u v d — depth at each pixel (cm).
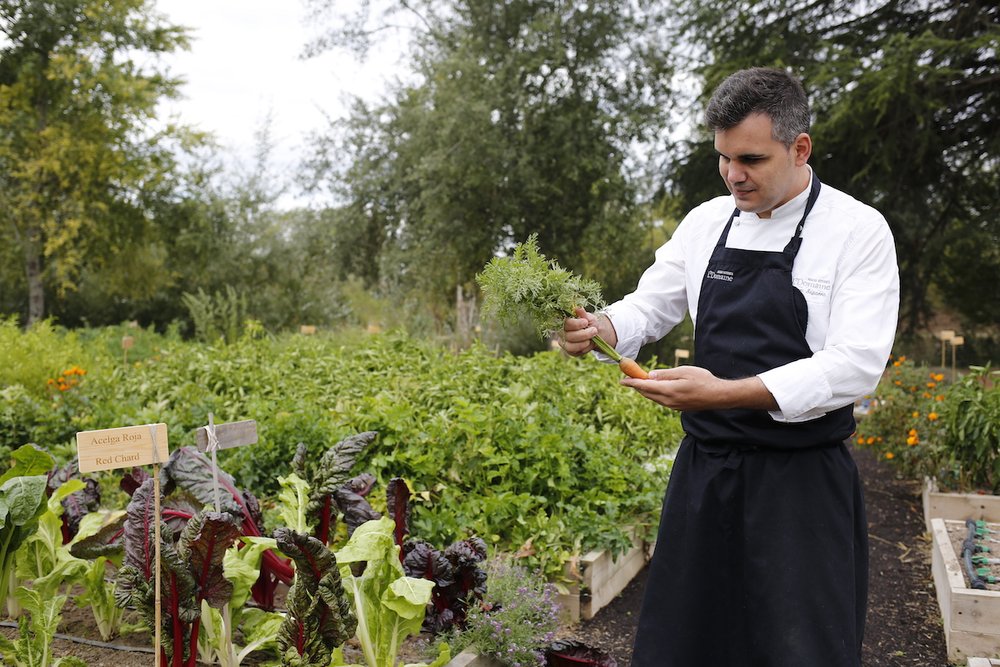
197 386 765
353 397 729
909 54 1344
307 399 721
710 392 221
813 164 1575
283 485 332
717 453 241
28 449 313
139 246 2252
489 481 483
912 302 1742
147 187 2116
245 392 791
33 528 312
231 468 483
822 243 235
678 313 281
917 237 1673
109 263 2198
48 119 2059
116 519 320
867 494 718
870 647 424
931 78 1370
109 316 2459
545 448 480
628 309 271
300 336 1144
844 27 1588
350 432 504
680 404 225
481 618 318
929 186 1636
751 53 1598
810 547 228
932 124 1470
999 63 1478
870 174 1550
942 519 570
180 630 266
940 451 639
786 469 232
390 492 341
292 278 2202
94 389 759
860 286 229
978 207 1644
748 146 220
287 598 265
